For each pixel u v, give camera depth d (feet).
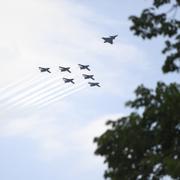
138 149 250.78
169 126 250.98
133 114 250.98
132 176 248.52
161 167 244.42
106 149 253.65
